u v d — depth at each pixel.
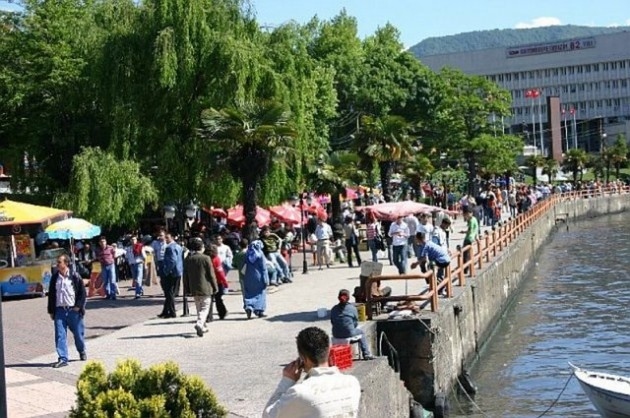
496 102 91.62
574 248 67.69
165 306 24.45
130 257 30.39
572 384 23.53
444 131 91.38
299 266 38.69
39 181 39.97
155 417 8.88
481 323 29.47
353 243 37.19
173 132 38.09
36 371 17.00
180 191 38.38
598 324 33.06
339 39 95.75
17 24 40.59
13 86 38.59
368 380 14.18
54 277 17.67
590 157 135.62
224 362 17.44
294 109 41.06
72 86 38.84
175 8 36.84
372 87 92.06
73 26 40.03
